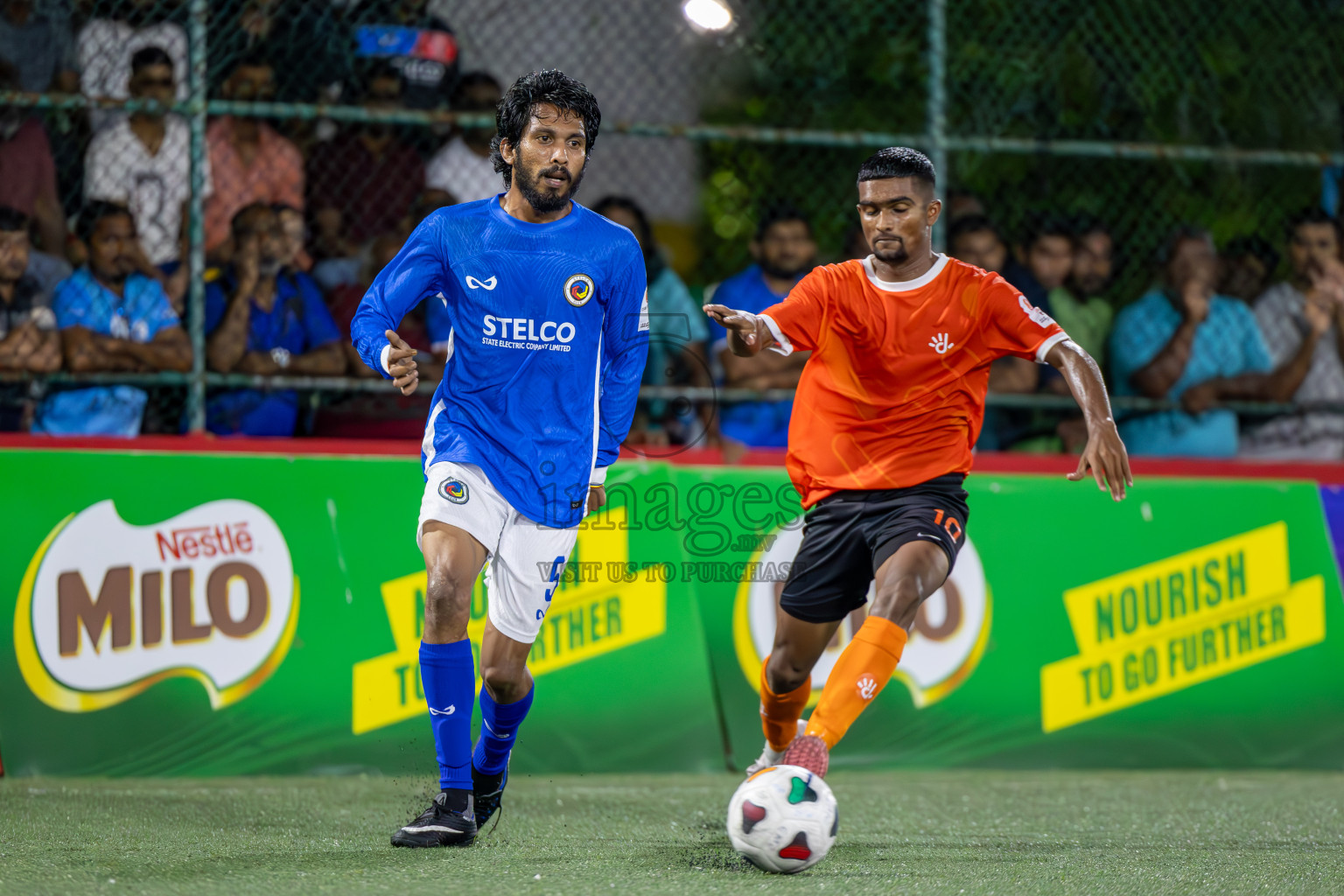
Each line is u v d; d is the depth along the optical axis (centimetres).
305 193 1786
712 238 2106
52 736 1472
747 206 2114
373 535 1579
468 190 1834
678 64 2091
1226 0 2055
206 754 1501
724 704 1608
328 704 1536
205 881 929
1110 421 1034
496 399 1065
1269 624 1727
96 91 1727
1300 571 1742
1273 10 2050
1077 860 1060
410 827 1082
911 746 1627
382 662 1558
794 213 1842
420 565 1584
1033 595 1677
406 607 1574
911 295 1097
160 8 1741
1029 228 1939
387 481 1595
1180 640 1703
